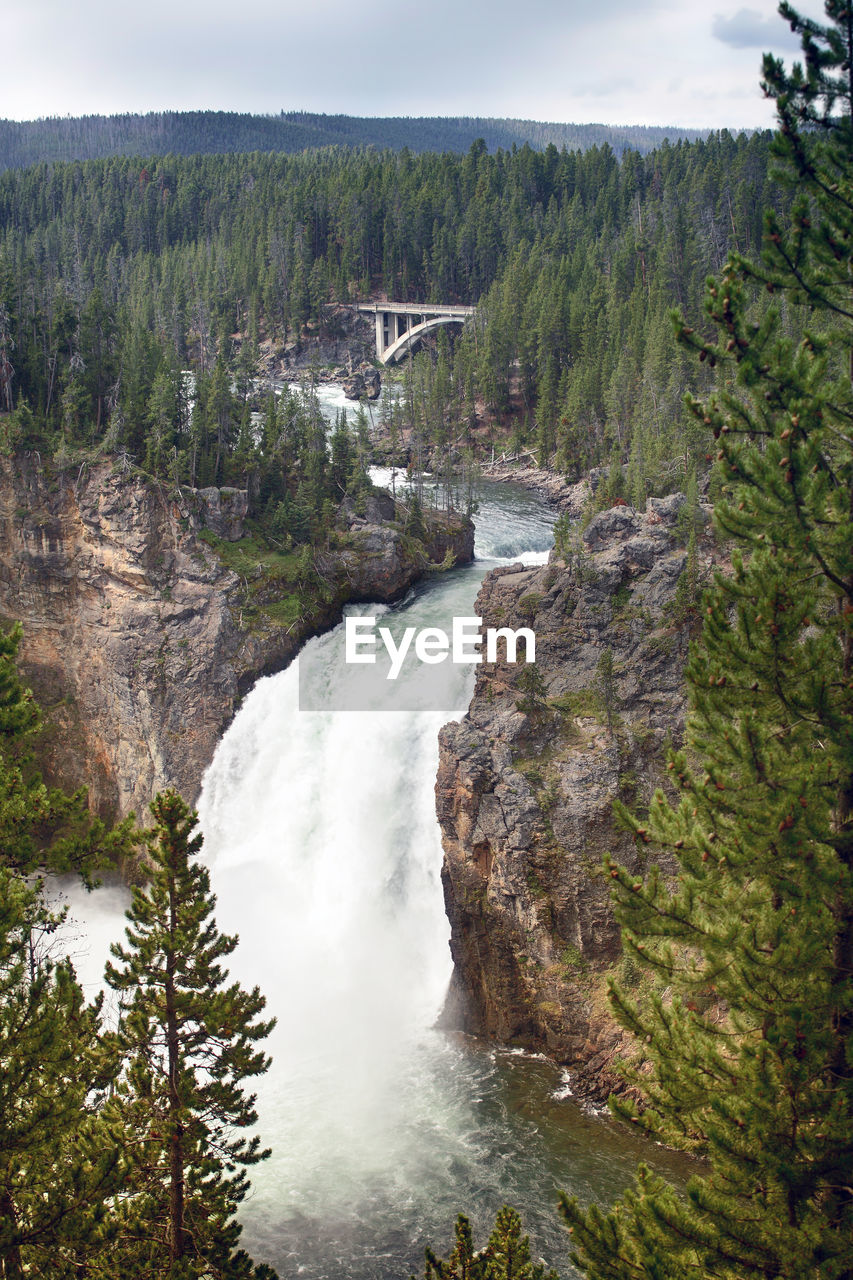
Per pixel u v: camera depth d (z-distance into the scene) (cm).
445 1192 5166
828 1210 2595
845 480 2794
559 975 6319
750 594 2750
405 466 16388
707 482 11100
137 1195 3809
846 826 2725
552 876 6444
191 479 9775
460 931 6756
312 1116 5756
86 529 9419
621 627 7181
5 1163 2991
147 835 3706
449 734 6912
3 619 9719
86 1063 3356
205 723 9075
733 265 2716
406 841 7944
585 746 6838
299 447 11538
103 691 9444
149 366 11181
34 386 10325
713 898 2755
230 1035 3847
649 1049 2884
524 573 8038
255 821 8669
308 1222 4978
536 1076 6141
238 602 9344
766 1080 2509
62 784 9656
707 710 2809
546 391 16438
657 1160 5375
